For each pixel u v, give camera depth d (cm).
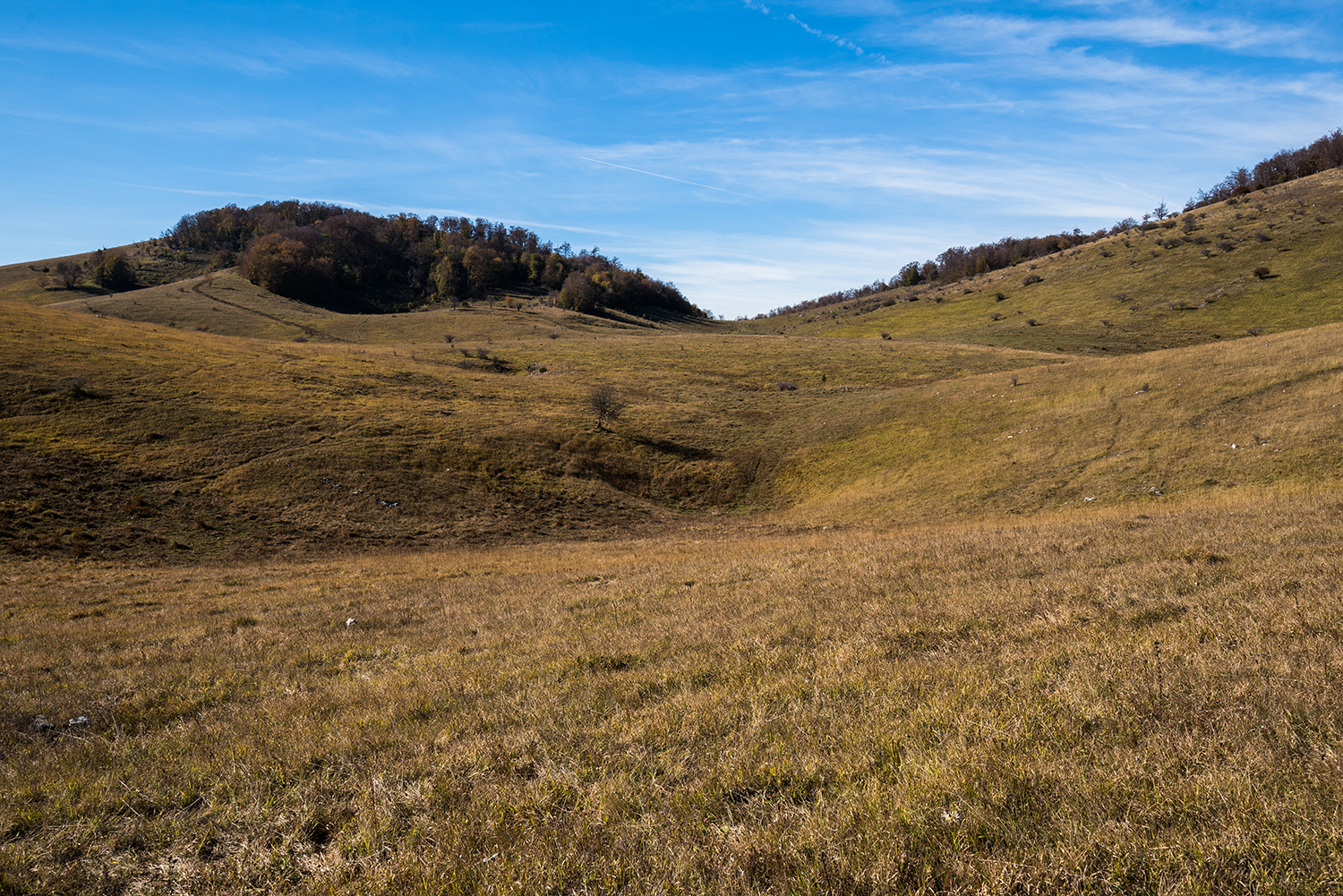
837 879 345
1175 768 417
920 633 837
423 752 578
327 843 451
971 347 9156
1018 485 3525
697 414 6341
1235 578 937
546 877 376
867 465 4772
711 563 1816
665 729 580
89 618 1558
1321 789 377
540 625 1156
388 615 1391
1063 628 782
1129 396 4166
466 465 4538
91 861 443
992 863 342
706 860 372
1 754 703
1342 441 2761
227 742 670
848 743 509
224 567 2591
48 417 4197
